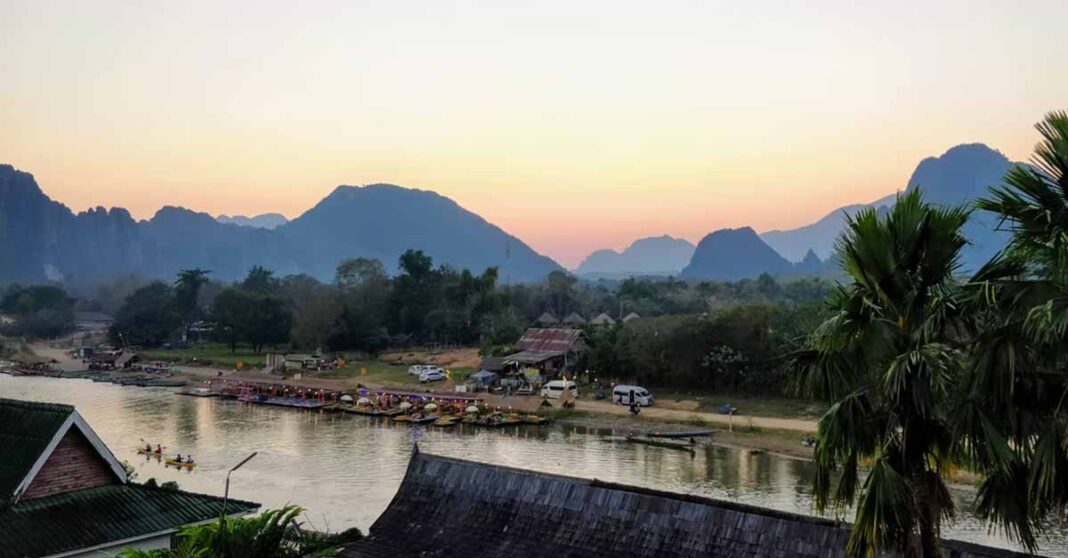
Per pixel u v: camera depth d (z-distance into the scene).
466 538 23.78
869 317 15.01
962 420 13.77
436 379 117.44
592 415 88.94
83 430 27.53
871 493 14.02
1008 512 14.20
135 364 154.25
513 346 126.56
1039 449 12.95
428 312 163.00
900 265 15.01
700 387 101.06
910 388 14.09
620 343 108.06
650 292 195.62
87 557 23.94
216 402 107.44
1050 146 13.45
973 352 13.84
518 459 67.94
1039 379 13.41
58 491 26.67
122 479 28.55
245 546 17.39
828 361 15.29
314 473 62.97
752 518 19.56
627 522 21.47
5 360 168.12
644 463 66.00
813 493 15.54
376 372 128.25
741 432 77.69
